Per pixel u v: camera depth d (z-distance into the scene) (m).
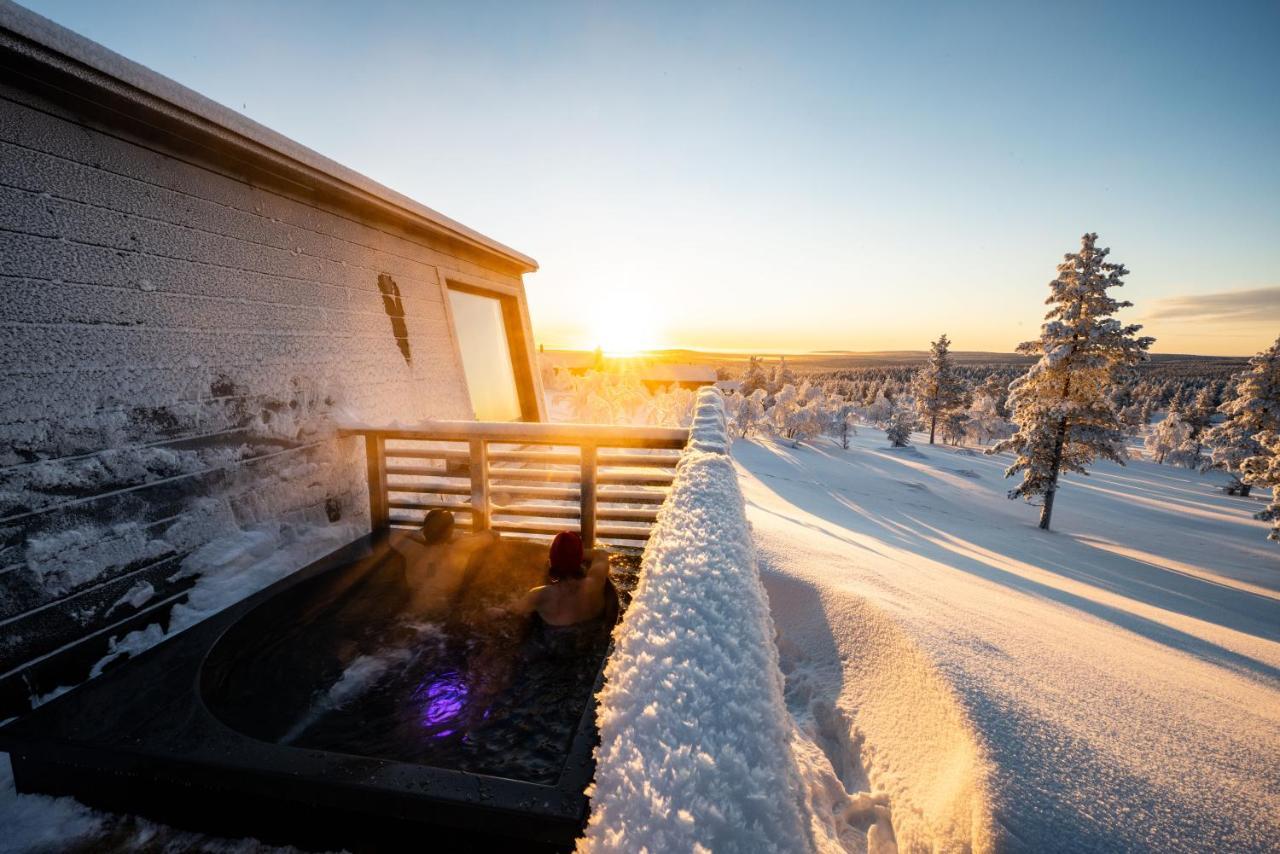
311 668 2.59
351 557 3.08
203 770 1.55
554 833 1.36
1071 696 2.40
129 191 2.39
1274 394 33.28
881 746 2.26
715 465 2.75
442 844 1.45
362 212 3.96
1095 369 20.05
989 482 35.53
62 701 1.86
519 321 6.72
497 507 3.61
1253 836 1.56
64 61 2.02
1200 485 39.97
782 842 0.80
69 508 2.11
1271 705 2.87
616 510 3.54
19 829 1.60
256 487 2.95
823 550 5.19
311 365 3.38
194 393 2.63
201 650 2.20
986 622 3.54
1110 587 15.09
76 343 2.16
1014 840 1.53
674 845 0.77
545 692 2.42
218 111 2.60
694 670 1.19
